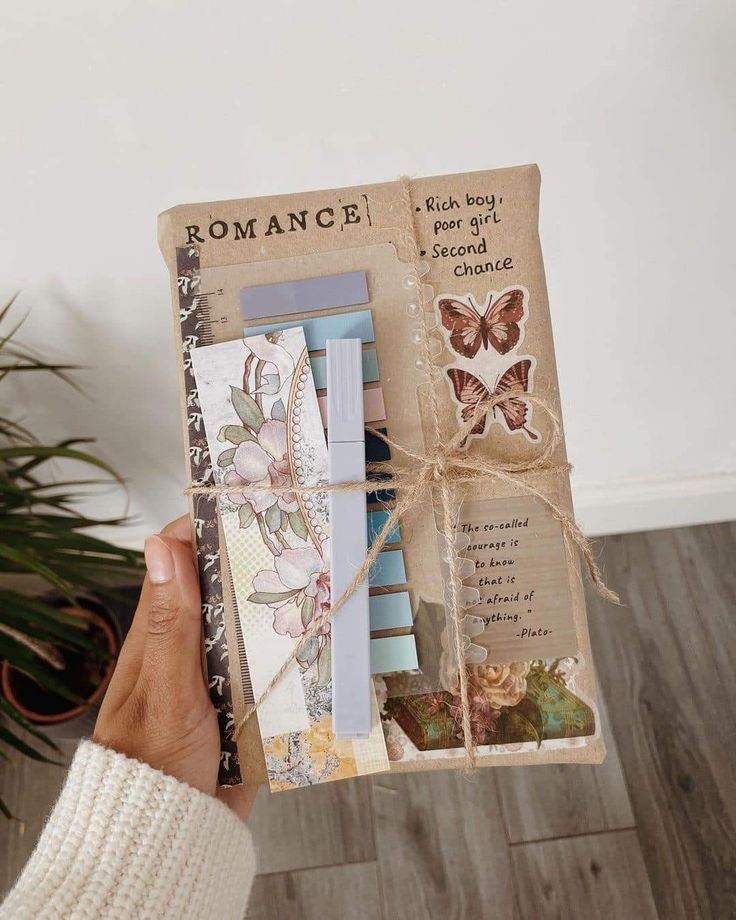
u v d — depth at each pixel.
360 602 0.41
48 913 0.37
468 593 0.43
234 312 0.44
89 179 0.58
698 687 1.04
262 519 0.43
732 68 0.55
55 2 0.48
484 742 0.44
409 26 0.51
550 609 0.44
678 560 1.12
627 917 0.91
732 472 1.05
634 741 1.01
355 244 0.44
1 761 1.02
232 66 0.52
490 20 0.51
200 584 0.44
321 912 0.93
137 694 0.45
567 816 0.97
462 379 0.44
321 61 0.53
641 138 0.60
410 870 0.95
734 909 0.91
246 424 0.43
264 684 0.43
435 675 0.43
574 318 0.77
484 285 0.44
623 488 1.06
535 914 0.92
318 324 0.44
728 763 0.99
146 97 0.54
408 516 0.43
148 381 0.78
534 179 0.44
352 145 0.59
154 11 0.49
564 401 0.89
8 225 0.61
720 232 0.68
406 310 0.44
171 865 0.39
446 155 0.60
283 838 0.97
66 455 0.71
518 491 0.43
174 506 1.00
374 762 0.43
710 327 0.79
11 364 0.74
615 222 0.67
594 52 0.54
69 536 0.76
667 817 0.96
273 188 0.61
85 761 0.42
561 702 0.44
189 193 0.61
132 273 0.66
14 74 0.51
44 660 0.91
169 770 0.43
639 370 0.85
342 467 0.41
